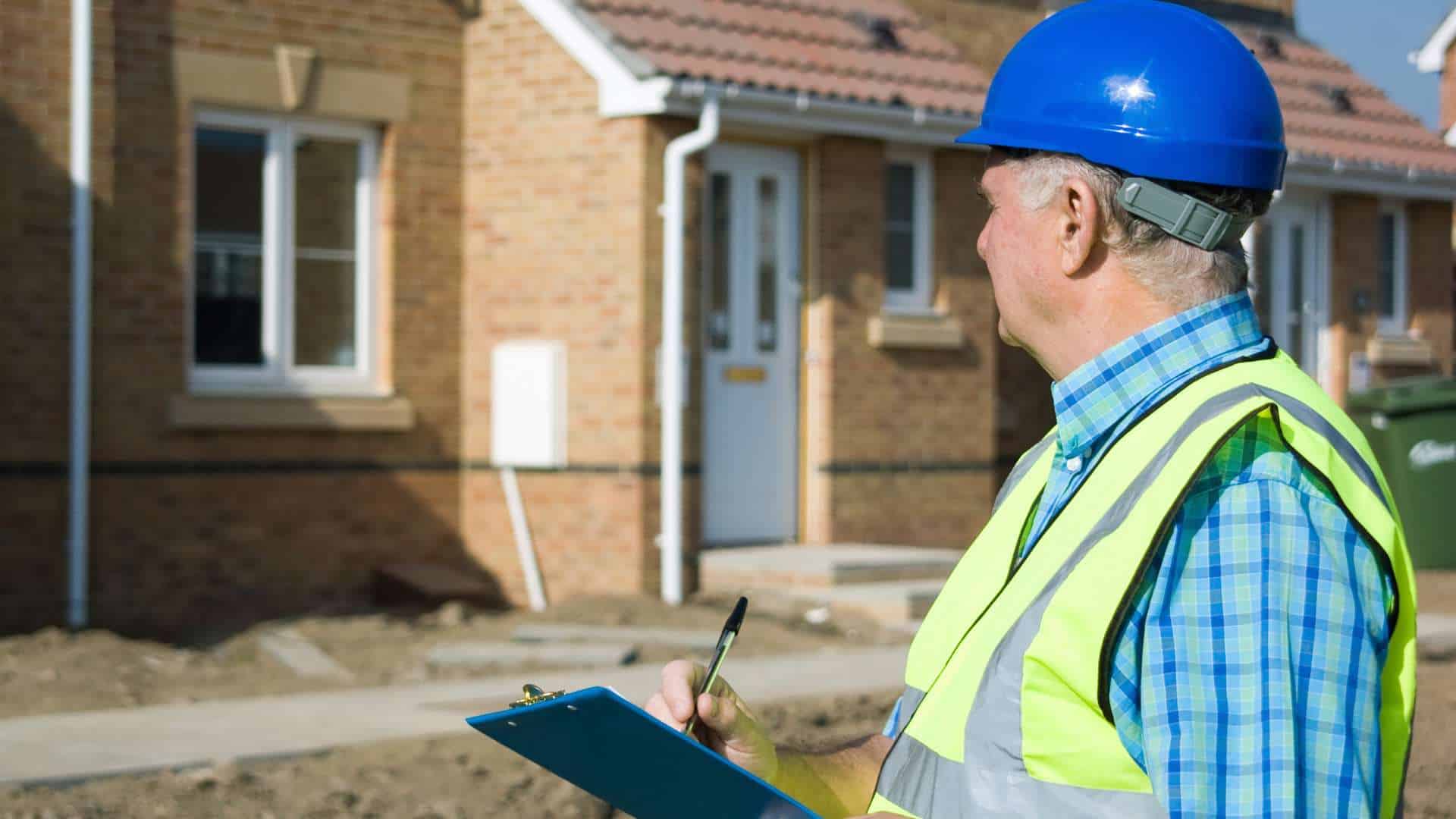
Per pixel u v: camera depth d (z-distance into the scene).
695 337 11.48
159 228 10.77
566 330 11.59
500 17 11.87
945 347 12.76
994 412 13.09
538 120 11.70
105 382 10.55
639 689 8.30
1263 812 1.59
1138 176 1.88
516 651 9.21
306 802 6.24
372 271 11.80
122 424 10.62
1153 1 1.98
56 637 9.35
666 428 11.33
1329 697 1.62
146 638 10.55
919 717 1.93
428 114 11.88
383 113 11.67
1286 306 15.68
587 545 11.48
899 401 12.54
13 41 10.18
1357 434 1.81
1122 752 1.72
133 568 10.66
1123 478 1.81
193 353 11.09
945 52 13.12
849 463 12.27
